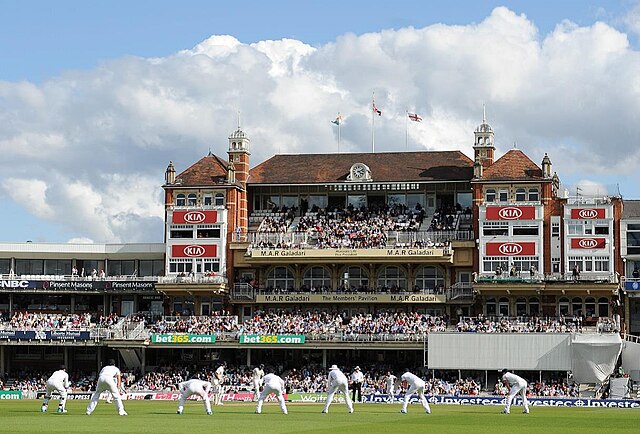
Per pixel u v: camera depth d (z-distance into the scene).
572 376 87.25
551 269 97.94
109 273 109.19
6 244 107.44
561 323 91.69
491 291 96.06
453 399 76.19
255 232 105.06
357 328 94.50
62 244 108.00
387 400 75.94
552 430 39.38
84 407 58.62
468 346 89.44
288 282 103.25
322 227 103.06
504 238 98.62
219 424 40.44
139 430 36.50
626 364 87.94
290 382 90.06
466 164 106.12
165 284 101.50
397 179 104.56
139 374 96.81
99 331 96.56
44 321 99.50
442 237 100.06
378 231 101.44
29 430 36.25
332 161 109.62
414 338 91.69
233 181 104.06
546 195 98.62
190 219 103.69
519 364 88.31
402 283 101.50
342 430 37.81
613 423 44.84
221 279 101.19
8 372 102.62
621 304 98.44
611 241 97.12
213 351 100.31
